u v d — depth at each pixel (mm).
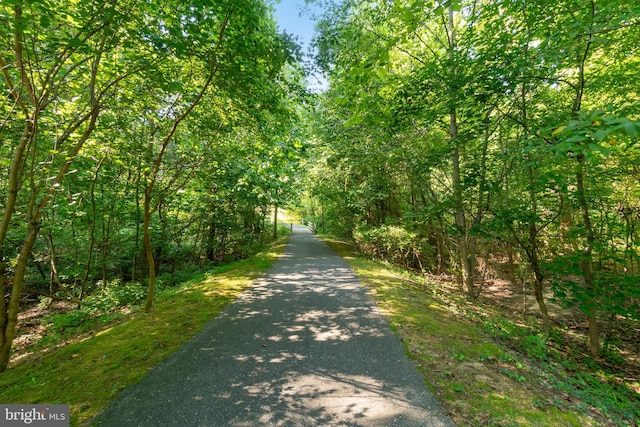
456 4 2629
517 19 5914
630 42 5363
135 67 4266
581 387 3488
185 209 11836
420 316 5094
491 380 3070
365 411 2557
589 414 2699
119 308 7031
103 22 3432
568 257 5352
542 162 5242
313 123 11492
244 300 6051
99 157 6457
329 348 3822
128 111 5980
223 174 10320
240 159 8633
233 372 3213
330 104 9883
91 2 3195
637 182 7062
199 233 13664
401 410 2568
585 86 5625
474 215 8172
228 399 2727
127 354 3592
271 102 5969
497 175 7535
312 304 5797
